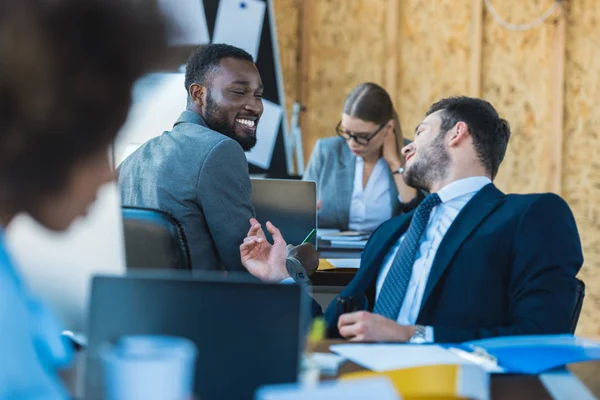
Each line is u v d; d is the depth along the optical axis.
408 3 4.96
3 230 0.62
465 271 1.57
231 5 4.29
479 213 1.63
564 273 1.50
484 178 1.72
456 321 1.55
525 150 5.03
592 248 5.04
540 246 1.52
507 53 5.01
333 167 3.86
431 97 4.99
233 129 2.27
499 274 1.56
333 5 4.88
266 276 1.79
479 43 4.93
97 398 0.82
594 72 5.02
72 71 0.56
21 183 0.58
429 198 1.72
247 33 4.31
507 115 5.03
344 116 3.80
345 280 2.35
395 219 1.86
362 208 3.77
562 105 4.98
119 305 0.84
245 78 2.26
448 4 4.96
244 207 1.99
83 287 0.84
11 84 0.55
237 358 0.84
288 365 0.84
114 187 0.86
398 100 4.98
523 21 4.99
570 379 1.05
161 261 1.34
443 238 1.62
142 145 2.05
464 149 1.75
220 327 0.85
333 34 4.89
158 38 0.60
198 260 1.94
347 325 1.38
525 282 1.50
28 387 0.57
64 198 0.60
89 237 0.84
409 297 1.67
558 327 1.45
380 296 1.69
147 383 0.59
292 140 4.67
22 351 0.58
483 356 1.14
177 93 2.22
